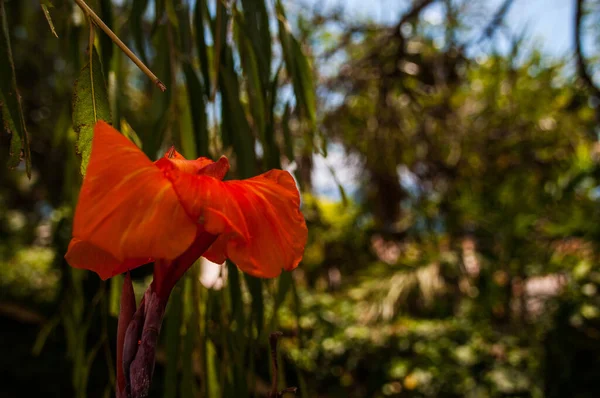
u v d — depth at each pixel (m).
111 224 0.66
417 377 5.93
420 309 7.03
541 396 5.48
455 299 6.91
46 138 6.26
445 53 5.99
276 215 0.80
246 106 2.37
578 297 5.63
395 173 6.75
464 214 6.86
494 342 6.13
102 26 0.96
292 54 2.04
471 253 6.52
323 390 6.24
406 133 6.58
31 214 8.28
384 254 7.71
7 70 1.14
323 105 6.32
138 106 5.28
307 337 6.52
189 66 1.96
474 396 5.71
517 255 6.22
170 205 0.69
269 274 0.74
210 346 2.01
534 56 6.69
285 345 6.29
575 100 5.65
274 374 0.96
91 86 1.10
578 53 5.11
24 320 6.19
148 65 2.02
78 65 2.15
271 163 2.01
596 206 5.69
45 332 2.46
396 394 6.00
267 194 0.81
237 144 1.95
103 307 2.14
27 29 3.53
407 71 5.61
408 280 6.41
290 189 0.85
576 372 5.41
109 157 0.70
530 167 6.70
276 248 0.77
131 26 2.01
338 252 7.75
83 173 1.08
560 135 6.70
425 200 7.08
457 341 6.31
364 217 7.30
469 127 7.11
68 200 2.52
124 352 0.74
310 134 2.09
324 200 7.60
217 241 0.81
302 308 6.89
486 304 6.44
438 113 6.71
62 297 2.44
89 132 1.09
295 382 6.21
